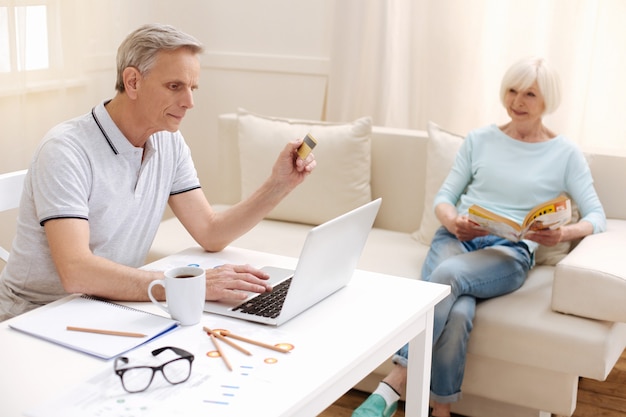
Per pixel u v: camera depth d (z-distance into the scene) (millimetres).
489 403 2449
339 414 2523
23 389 1232
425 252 2881
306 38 3812
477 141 2799
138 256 1987
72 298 1610
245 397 1216
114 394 1216
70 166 1747
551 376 2289
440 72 3518
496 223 2414
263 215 1959
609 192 2758
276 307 1563
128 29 3559
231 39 3982
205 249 1970
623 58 3184
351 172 3076
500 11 3393
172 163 2010
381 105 3621
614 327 2281
